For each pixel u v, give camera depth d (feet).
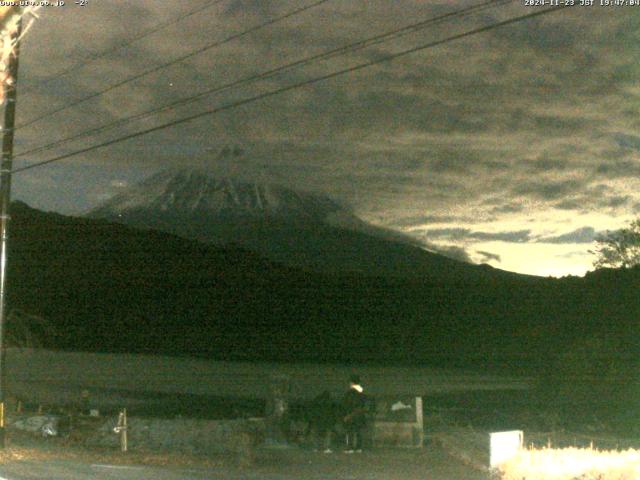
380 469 46.91
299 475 44.50
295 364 193.47
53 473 45.50
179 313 250.57
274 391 61.93
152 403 120.47
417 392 127.95
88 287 252.42
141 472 45.96
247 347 219.41
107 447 62.69
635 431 73.46
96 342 207.21
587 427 75.31
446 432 61.72
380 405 62.90
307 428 58.18
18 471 46.42
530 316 199.00
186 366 182.50
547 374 107.96
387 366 185.78
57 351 181.47
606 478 39.99
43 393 129.49
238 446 51.62
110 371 164.55
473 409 97.96
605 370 102.01
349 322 248.32
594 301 173.17
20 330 169.68
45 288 247.91
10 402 98.78
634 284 166.20
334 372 174.09
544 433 70.69
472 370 167.12
